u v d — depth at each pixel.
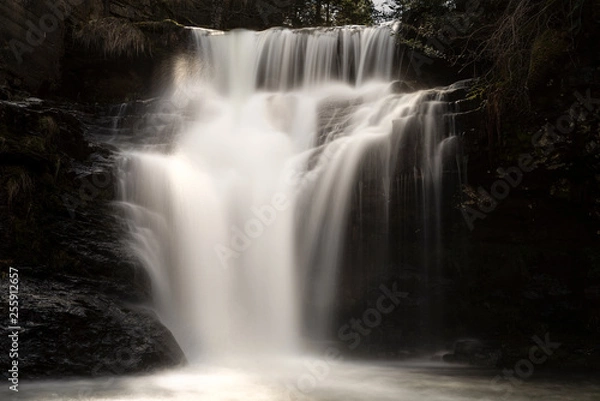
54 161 9.76
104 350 7.56
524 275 11.35
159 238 10.64
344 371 8.88
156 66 18.02
